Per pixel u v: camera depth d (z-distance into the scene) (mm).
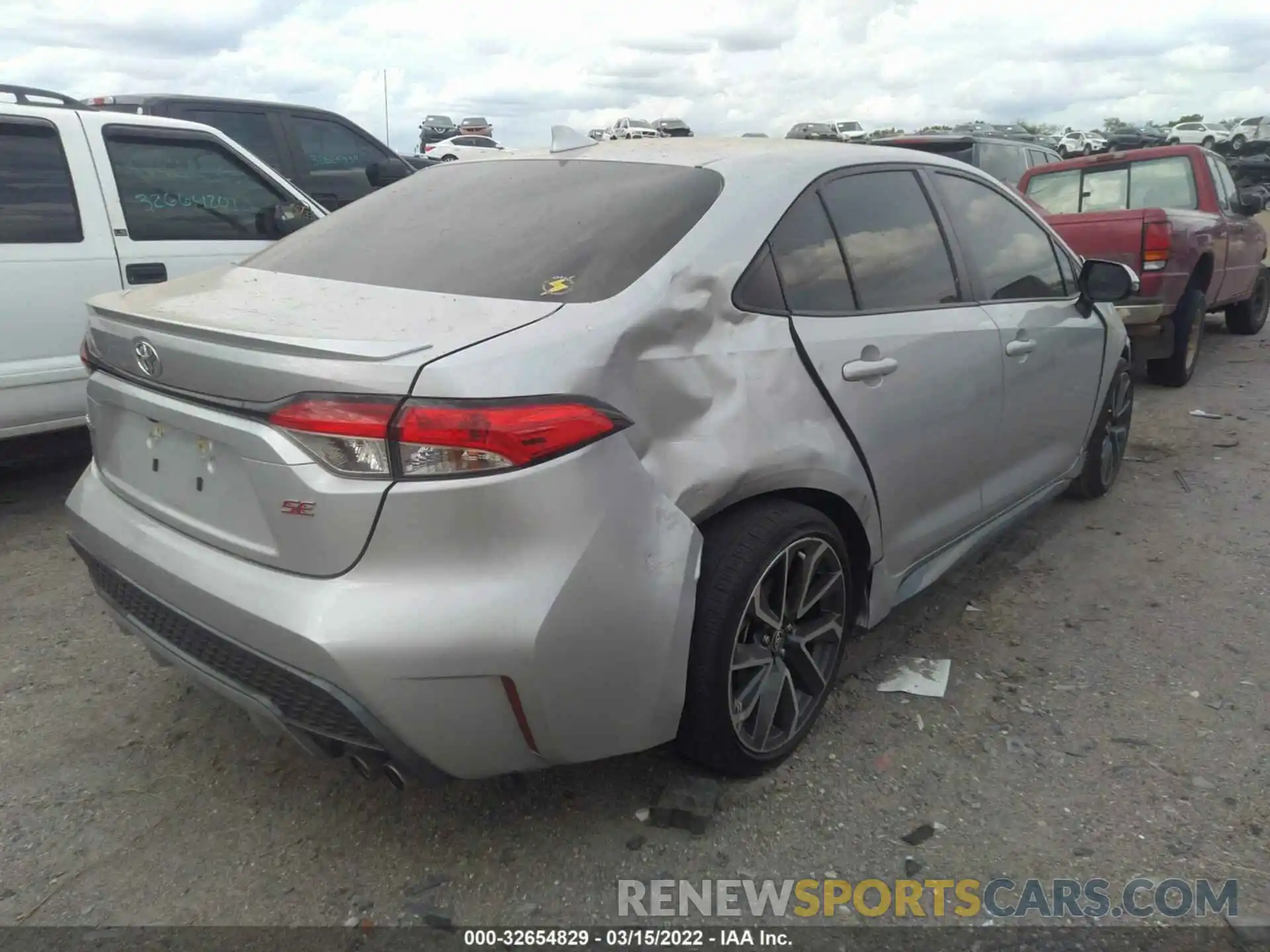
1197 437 6254
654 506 2297
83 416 4840
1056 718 3100
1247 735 3006
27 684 3287
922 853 2510
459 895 2373
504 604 2057
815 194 2990
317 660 2049
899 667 3402
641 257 2523
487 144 30594
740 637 2645
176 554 2365
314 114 8539
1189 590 4023
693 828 2590
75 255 4758
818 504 2904
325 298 2516
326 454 2045
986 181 3910
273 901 2355
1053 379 4031
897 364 3041
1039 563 4293
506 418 2035
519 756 2229
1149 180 8648
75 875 2434
